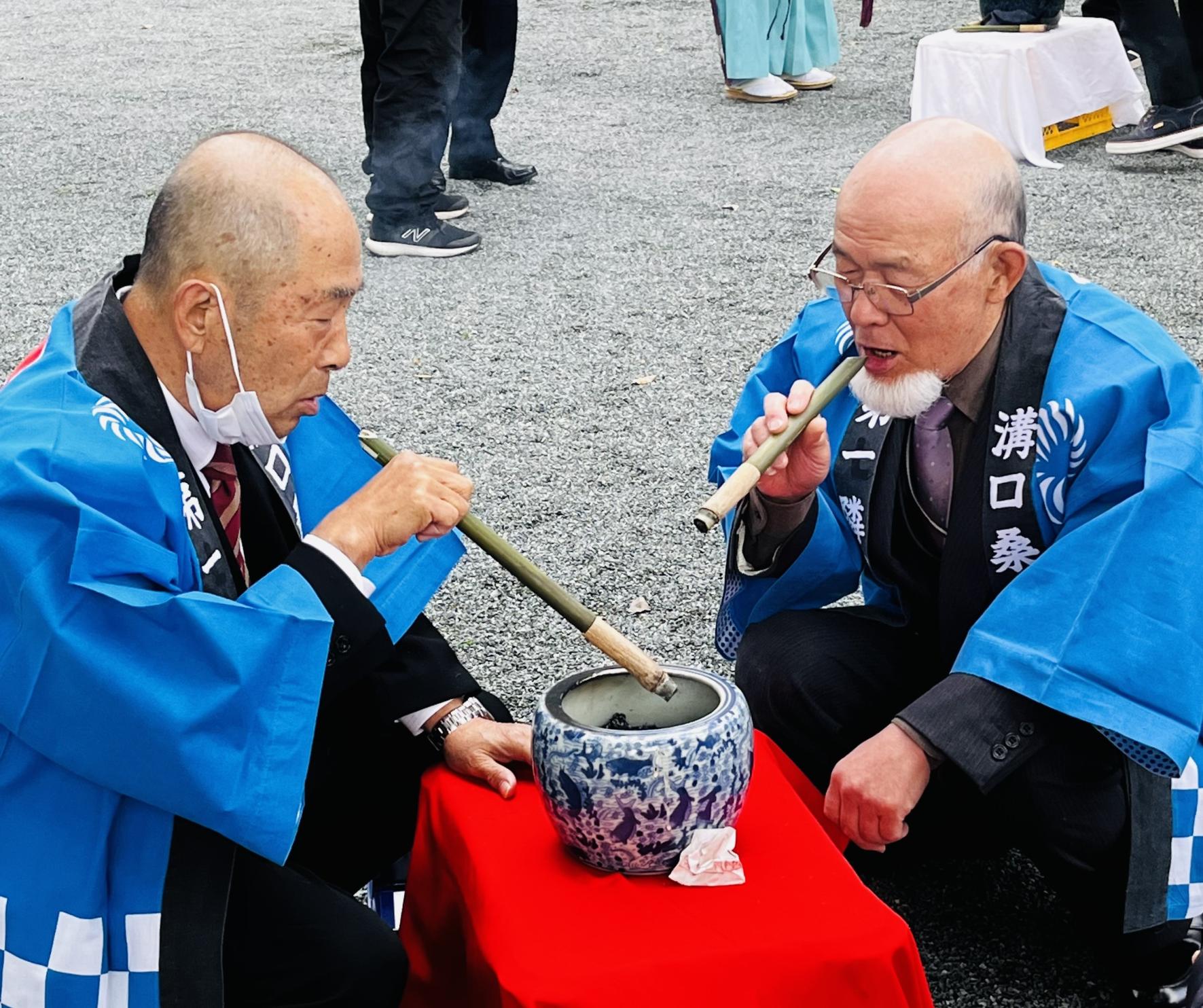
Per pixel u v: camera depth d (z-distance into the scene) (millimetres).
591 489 3982
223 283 1724
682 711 1838
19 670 1613
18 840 1690
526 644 3270
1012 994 2146
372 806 2139
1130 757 1848
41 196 6848
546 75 9141
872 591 2393
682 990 1560
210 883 1695
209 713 1608
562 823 1714
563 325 5172
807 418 1935
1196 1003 2041
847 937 1593
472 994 1734
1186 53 6629
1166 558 1832
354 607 1735
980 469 2025
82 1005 1674
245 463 2027
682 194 6617
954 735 1849
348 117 8156
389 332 5176
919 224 1846
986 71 6773
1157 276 5223
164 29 11164
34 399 1730
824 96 8289
